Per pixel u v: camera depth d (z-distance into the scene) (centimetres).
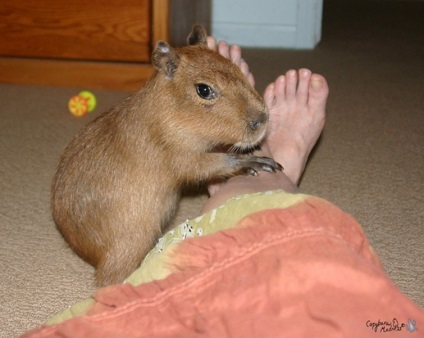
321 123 110
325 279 51
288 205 58
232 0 199
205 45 91
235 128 84
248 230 56
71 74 155
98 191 87
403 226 99
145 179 87
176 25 157
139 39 151
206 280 55
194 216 105
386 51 198
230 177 90
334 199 107
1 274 88
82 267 91
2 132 131
